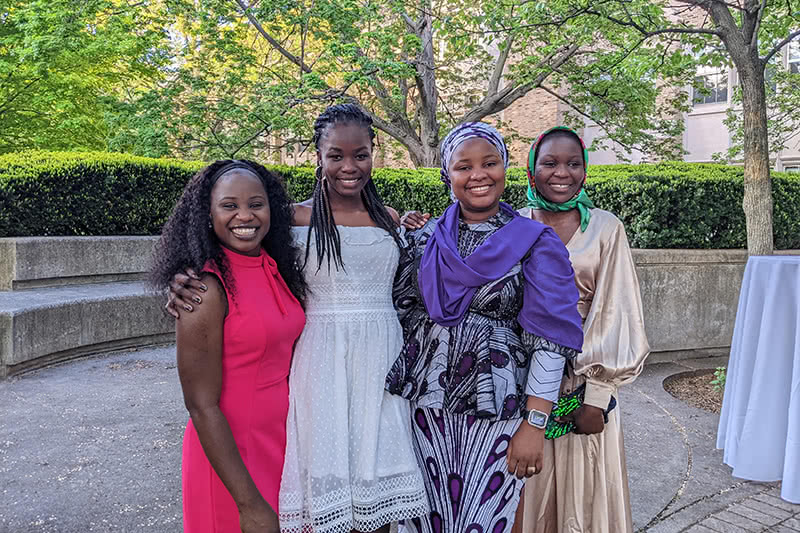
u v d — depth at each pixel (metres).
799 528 2.85
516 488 1.94
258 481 1.75
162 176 8.34
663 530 2.83
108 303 6.26
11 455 3.51
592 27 6.20
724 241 6.51
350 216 2.06
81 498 2.98
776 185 7.02
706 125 15.88
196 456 1.76
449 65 14.59
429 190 8.06
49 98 11.88
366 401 1.91
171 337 6.98
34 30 11.27
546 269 1.87
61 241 7.11
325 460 1.83
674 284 6.05
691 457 3.71
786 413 3.30
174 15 11.55
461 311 1.88
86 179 7.68
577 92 12.72
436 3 13.27
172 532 2.67
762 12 5.01
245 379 1.74
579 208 2.21
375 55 11.89
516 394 1.85
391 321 2.02
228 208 1.68
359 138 1.96
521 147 17.73
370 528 1.85
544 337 1.86
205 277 1.67
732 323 6.34
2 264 6.68
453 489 1.92
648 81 11.84
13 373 5.26
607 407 2.16
